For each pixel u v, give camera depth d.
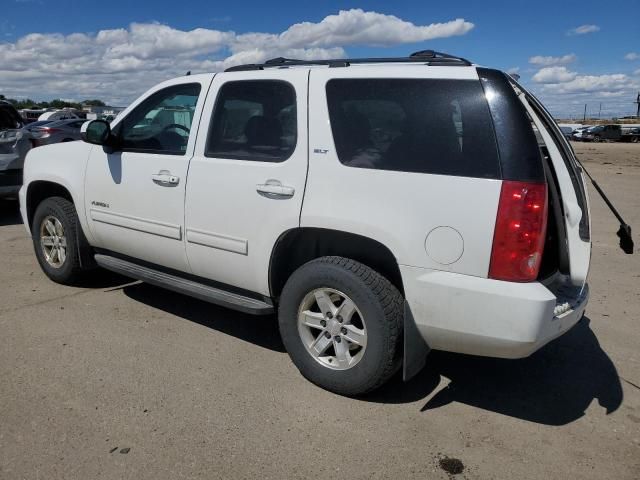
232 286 4.03
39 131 15.44
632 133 55.34
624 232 3.61
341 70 3.48
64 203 5.25
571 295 3.42
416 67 3.28
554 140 3.52
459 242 3.00
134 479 2.73
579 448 3.10
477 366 4.06
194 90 4.23
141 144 4.51
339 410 3.39
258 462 2.88
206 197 3.94
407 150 3.18
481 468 2.90
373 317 3.29
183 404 3.39
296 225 3.49
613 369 4.07
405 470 2.86
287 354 4.13
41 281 5.62
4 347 4.09
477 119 3.02
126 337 4.33
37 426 3.12
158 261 4.48
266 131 3.72
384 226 3.17
